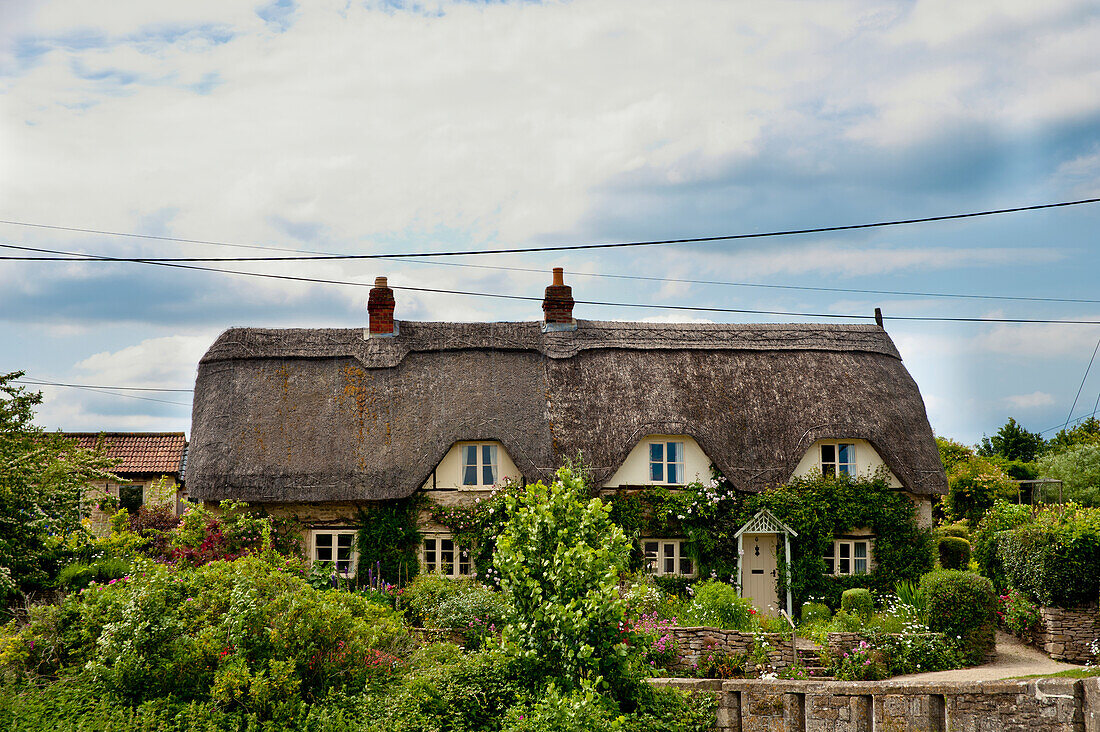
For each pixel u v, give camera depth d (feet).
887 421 82.64
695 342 87.35
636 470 81.00
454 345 85.56
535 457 78.59
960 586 62.69
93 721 41.42
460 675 45.03
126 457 102.37
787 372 85.46
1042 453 148.56
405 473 77.56
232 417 80.18
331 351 84.84
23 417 61.87
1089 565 61.87
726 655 59.82
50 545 62.85
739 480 79.36
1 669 45.75
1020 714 41.24
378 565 74.59
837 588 78.59
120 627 44.93
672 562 80.38
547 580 44.01
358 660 47.75
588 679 41.39
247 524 75.25
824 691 46.98
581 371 84.23
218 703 43.39
